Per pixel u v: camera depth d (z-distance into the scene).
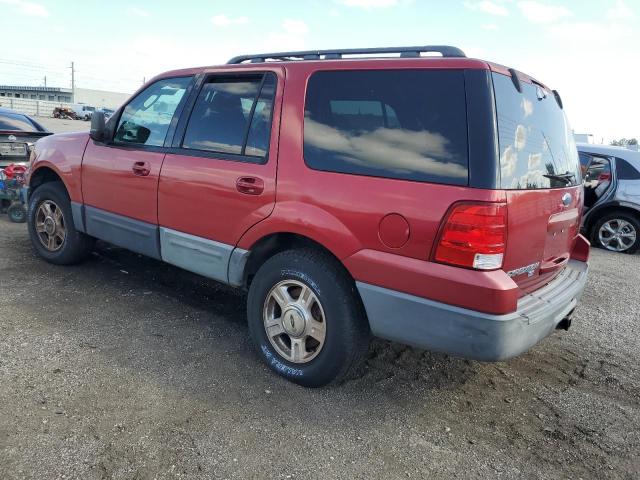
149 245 4.08
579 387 3.51
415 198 2.64
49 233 5.09
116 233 4.37
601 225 8.34
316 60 3.24
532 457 2.72
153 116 4.15
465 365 3.69
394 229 2.70
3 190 6.93
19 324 3.75
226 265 3.52
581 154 8.59
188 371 3.29
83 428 2.62
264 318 3.34
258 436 2.69
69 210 4.87
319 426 2.82
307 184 3.04
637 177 8.02
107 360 3.34
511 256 2.63
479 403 3.21
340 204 2.89
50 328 3.73
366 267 2.80
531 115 2.99
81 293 4.48
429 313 2.63
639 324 4.83
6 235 6.25
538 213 2.84
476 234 2.48
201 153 3.67
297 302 3.15
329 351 3.01
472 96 2.60
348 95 3.01
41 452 2.42
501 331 2.49
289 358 3.23
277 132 3.26
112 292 4.57
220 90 3.72
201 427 2.71
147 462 2.41
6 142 7.50
